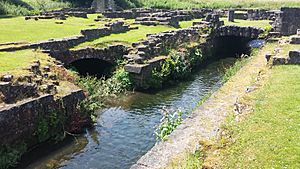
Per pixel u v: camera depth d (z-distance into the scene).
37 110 16.38
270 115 12.28
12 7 53.66
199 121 14.30
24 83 16.91
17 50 23.39
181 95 25.52
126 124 19.92
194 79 30.08
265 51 30.75
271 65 20.17
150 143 17.69
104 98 24.17
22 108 15.62
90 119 19.44
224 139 11.32
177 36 33.56
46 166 15.30
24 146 15.63
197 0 77.50
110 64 28.34
